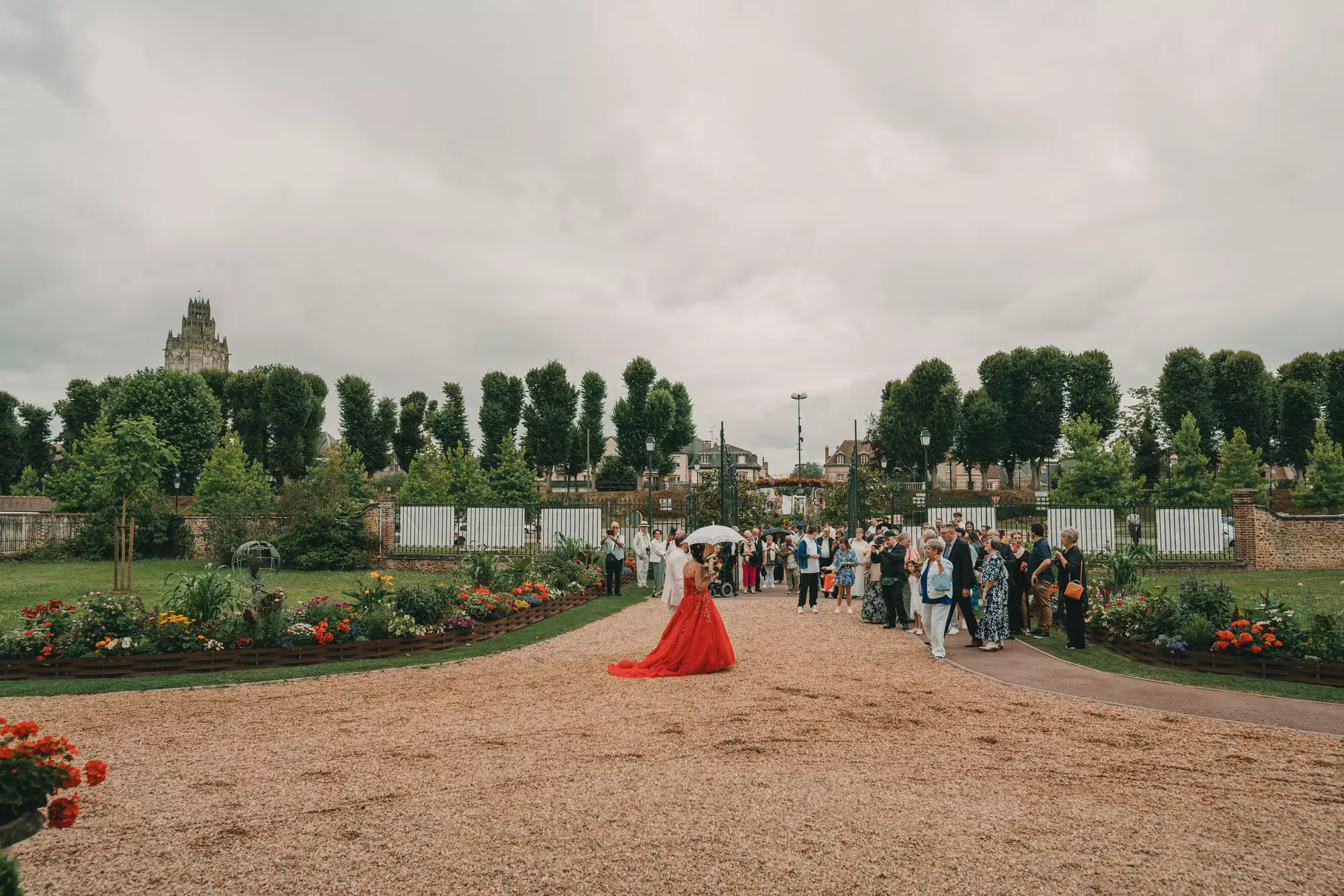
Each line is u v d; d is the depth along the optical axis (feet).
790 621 50.34
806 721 24.21
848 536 80.69
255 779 18.85
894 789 17.83
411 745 21.81
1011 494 153.69
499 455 157.48
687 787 18.01
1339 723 23.99
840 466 312.71
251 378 215.72
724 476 80.89
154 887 13.23
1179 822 15.88
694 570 32.99
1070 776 18.78
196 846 14.88
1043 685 29.78
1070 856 14.25
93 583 70.54
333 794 17.74
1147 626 35.32
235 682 31.50
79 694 29.45
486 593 44.88
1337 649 30.12
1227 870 13.69
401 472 309.01
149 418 66.64
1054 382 206.18
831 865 13.87
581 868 13.75
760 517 104.99
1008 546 44.70
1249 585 64.28
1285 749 21.18
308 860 14.19
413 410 236.02
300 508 89.92
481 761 20.16
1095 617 40.22
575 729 23.43
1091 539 87.61
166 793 17.93
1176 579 70.23
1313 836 15.20
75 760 20.70
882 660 35.60
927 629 38.42
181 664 33.65
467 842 14.96
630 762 19.98
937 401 204.85
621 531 69.41
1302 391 193.67
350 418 218.18
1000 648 37.93
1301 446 193.98
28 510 181.06
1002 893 12.85
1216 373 191.93
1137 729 23.32
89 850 14.75
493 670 33.53
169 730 23.77
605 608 57.57
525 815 16.28
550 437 199.72
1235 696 27.78
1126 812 16.43
